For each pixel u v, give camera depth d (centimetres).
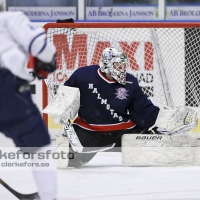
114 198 1055
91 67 1384
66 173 1301
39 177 835
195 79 1730
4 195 1073
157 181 1209
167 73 1738
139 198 1052
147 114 1388
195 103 1734
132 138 1378
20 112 801
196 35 1716
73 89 1328
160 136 1376
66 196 1076
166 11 2034
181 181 1206
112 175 1274
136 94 1380
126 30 1742
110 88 1368
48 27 1531
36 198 908
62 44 1648
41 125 830
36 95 1833
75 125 1409
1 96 794
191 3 2017
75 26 1522
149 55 1752
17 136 824
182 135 1374
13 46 807
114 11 2058
